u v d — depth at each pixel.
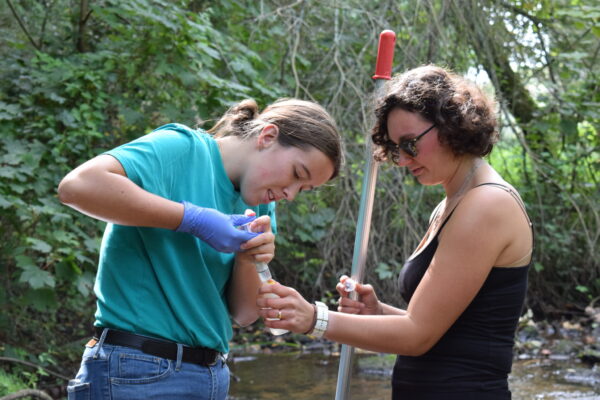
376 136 2.07
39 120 4.73
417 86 1.94
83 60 4.89
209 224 1.79
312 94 6.30
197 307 1.89
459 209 1.92
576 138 7.06
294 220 6.36
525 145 6.80
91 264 4.54
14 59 4.88
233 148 1.97
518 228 1.91
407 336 1.91
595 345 5.94
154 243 1.85
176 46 4.77
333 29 6.24
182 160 1.88
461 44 6.39
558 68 6.95
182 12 4.74
